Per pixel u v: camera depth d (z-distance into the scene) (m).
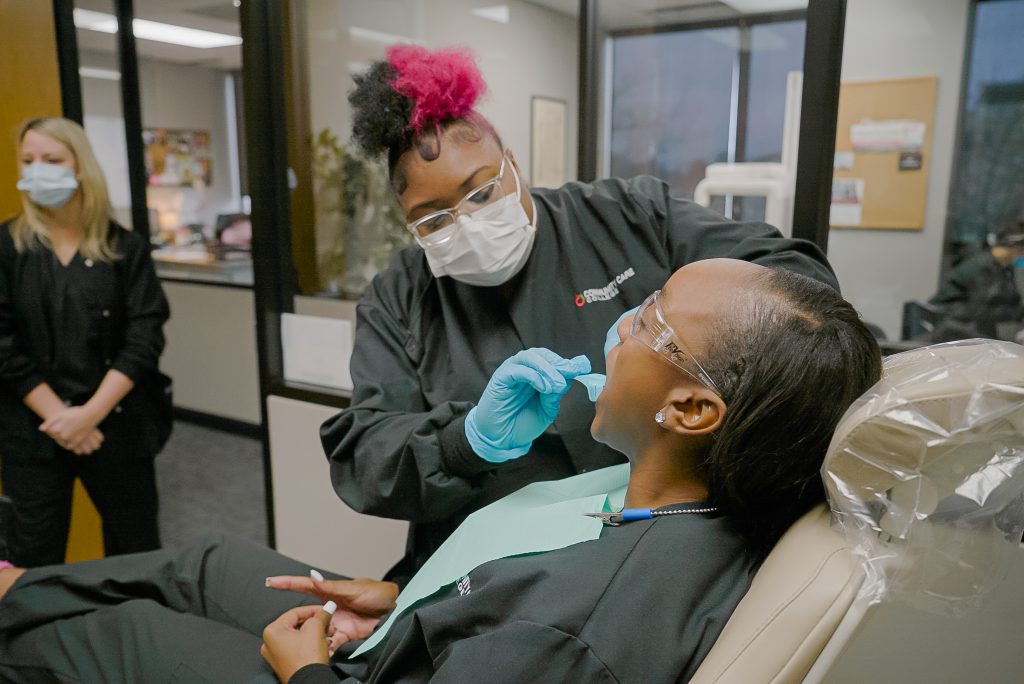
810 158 1.25
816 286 0.71
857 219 4.09
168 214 4.66
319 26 2.25
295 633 0.93
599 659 0.64
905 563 0.62
